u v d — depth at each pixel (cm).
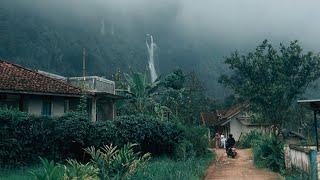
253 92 2452
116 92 3981
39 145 1941
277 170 2108
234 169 2255
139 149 2412
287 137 3803
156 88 4200
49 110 2722
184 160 2380
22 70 2798
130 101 4047
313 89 2634
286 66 2473
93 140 2125
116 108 3972
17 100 2545
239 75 2642
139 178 1367
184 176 1606
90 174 1088
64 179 973
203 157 2834
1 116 1783
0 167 1745
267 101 2402
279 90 2364
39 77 2783
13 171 1697
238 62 2527
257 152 2517
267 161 2202
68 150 2081
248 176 1944
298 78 2425
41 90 2539
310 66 2450
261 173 2050
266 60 2492
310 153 1495
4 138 1781
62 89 2712
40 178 958
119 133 2264
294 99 2503
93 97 3134
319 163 1473
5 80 2477
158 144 2611
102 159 1287
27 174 1594
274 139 2252
